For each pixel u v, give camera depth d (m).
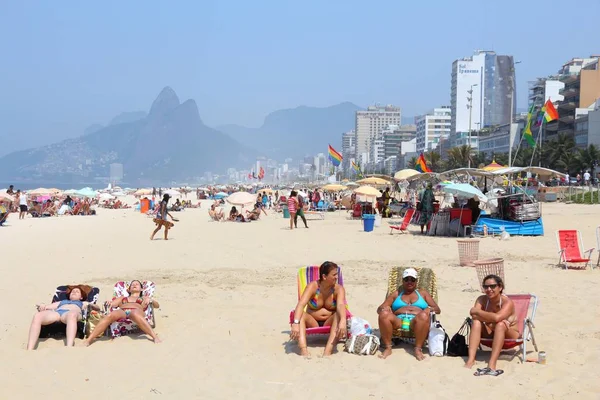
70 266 15.43
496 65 178.25
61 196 54.28
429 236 22.72
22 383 6.48
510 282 12.18
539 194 50.50
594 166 81.50
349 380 6.50
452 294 11.09
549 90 118.75
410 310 7.60
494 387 6.19
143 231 27.20
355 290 11.60
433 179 31.25
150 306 8.65
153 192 65.06
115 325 8.24
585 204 46.38
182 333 8.52
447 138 189.00
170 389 6.29
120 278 13.39
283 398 6.02
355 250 18.36
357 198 45.97
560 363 6.91
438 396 5.98
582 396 5.90
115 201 58.59
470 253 14.75
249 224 31.22
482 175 27.50
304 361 7.20
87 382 6.51
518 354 7.27
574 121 97.69
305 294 7.68
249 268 14.84
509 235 21.69
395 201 35.75
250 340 8.18
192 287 12.20
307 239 22.09
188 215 42.22
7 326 8.97
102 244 21.12
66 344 7.91
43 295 11.43
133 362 7.20
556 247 18.38
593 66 101.19
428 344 7.44
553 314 9.34
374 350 7.43
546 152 87.94
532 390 6.08
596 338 7.90
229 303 10.62
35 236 24.72
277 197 57.34
